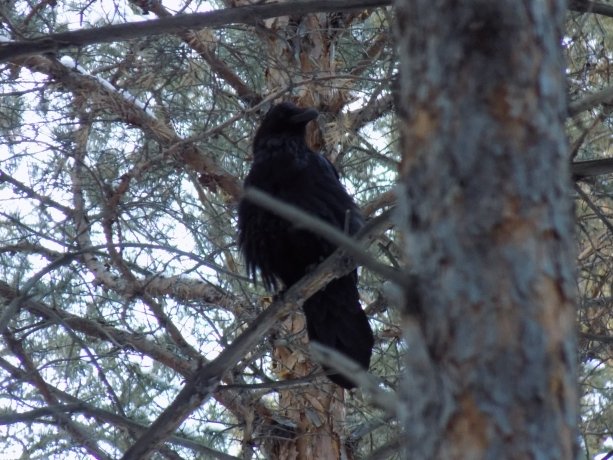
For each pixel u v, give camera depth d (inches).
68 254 329.1
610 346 445.7
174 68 471.8
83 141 474.0
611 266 436.1
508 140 159.5
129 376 464.8
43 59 470.9
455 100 162.2
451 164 160.2
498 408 149.9
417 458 155.3
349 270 328.5
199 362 335.6
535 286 154.0
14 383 375.2
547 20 167.3
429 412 155.0
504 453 148.0
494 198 157.3
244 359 454.3
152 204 444.8
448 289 156.2
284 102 437.7
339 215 413.1
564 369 152.9
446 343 155.0
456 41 163.9
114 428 461.1
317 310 404.5
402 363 445.7
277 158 417.7
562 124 166.2
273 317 332.5
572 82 438.3
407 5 171.6
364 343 402.0
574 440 151.7
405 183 166.2
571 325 156.2
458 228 157.6
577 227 420.2
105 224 459.5
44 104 452.1
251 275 435.8
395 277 158.7
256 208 414.0
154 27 312.3
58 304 470.9
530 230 156.3
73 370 476.1
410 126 167.5
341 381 386.9
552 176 160.2
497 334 152.3
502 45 162.2
